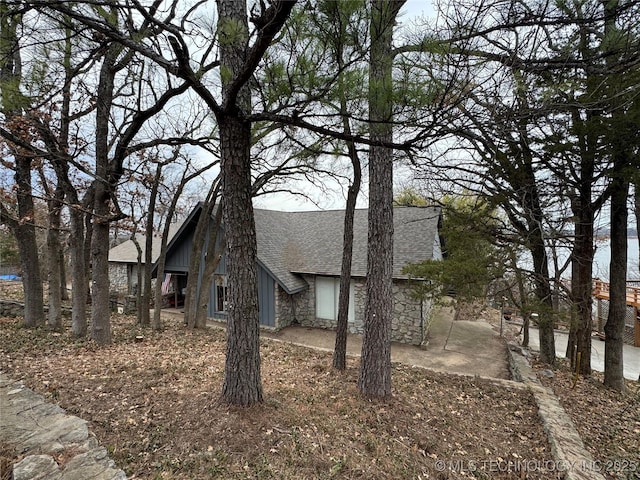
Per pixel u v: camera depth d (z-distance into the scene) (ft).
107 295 23.49
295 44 8.91
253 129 16.42
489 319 49.11
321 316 41.37
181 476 9.43
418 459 12.28
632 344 44.83
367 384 16.62
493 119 11.96
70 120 22.84
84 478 8.58
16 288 49.47
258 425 11.89
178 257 46.68
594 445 15.53
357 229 45.65
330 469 10.59
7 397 13.07
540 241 24.16
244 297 12.50
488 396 19.11
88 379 15.60
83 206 22.71
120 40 10.27
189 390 14.83
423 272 23.66
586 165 21.15
